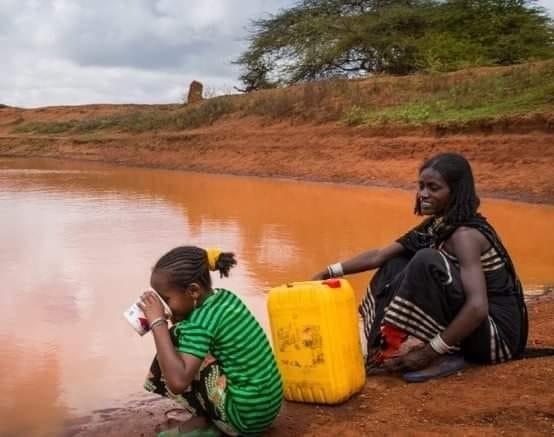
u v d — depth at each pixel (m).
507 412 3.25
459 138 16.95
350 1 33.91
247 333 3.13
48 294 6.32
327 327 3.45
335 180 17.91
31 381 4.23
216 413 3.14
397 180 16.50
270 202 13.05
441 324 3.73
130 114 37.88
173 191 15.65
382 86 23.91
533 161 14.82
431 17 30.11
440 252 3.72
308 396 3.55
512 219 10.55
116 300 6.12
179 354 3.06
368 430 3.18
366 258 4.26
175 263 3.13
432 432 3.10
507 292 3.86
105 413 3.77
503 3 28.78
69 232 9.65
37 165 26.70
